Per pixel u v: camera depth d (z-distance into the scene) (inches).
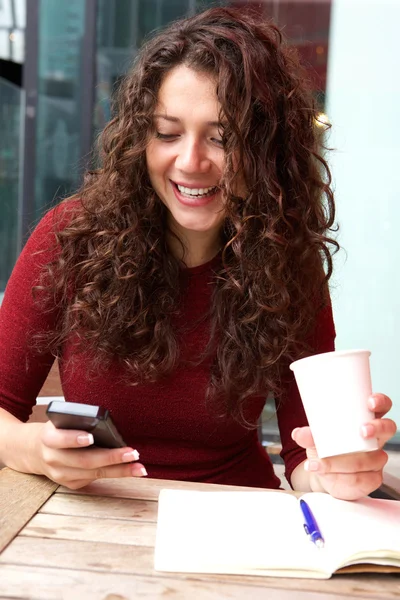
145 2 127.3
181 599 30.5
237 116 49.4
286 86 52.9
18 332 55.4
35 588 30.6
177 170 50.6
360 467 40.8
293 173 54.2
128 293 53.0
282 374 57.4
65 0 128.6
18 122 131.6
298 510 40.4
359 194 122.8
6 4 128.8
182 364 54.4
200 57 49.2
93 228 54.8
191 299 55.1
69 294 55.3
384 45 118.9
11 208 133.6
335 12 118.3
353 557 33.9
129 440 56.3
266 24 54.0
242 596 31.2
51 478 42.8
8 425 48.1
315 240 55.2
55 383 66.2
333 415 36.2
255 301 53.8
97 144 60.0
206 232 54.4
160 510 39.6
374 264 124.8
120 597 30.3
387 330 126.3
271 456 115.6
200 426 55.5
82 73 129.6
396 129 120.7
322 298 58.0
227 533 36.9
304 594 31.9
